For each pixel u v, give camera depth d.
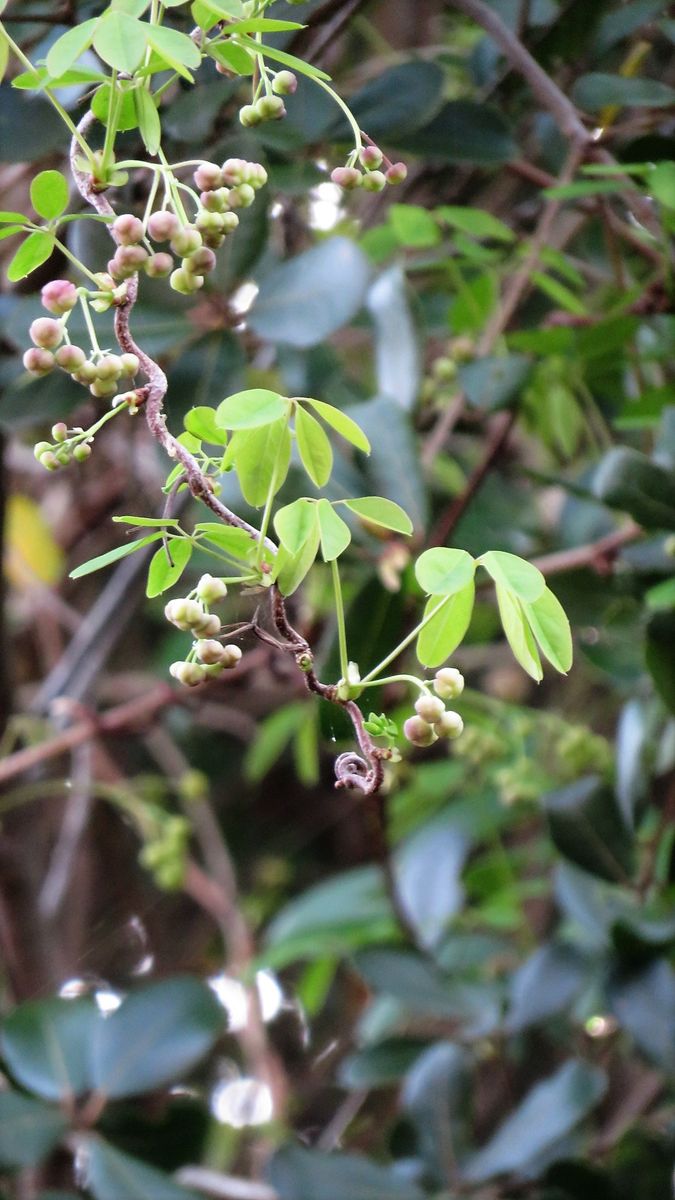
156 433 0.95
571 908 1.46
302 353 1.33
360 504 0.96
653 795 1.73
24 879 1.74
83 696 1.79
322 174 1.21
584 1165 1.37
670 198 1.17
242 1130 1.86
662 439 1.31
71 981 1.92
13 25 1.26
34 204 0.98
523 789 1.67
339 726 1.05
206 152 1.23
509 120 1.30
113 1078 1.28
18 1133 1.26
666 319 1.42
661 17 1.40
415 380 1.29
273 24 0.99
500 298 1.60
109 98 0.98
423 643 0.95
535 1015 1.43
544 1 1.43
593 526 1.62
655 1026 1.29
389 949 1.50
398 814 1.93
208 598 0.93
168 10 1.17
